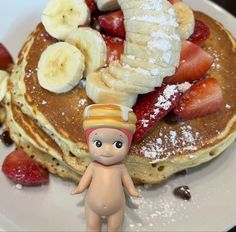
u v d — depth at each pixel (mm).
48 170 178
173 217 167
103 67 173
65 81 171
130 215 166
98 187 149
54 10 190
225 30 210
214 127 176
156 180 173
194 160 174
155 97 165
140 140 168
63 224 162
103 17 183
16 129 188
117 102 160
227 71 191
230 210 169
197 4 235
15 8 226
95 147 148
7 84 195
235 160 187
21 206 167
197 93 172
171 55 163
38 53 189
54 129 171
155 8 168
